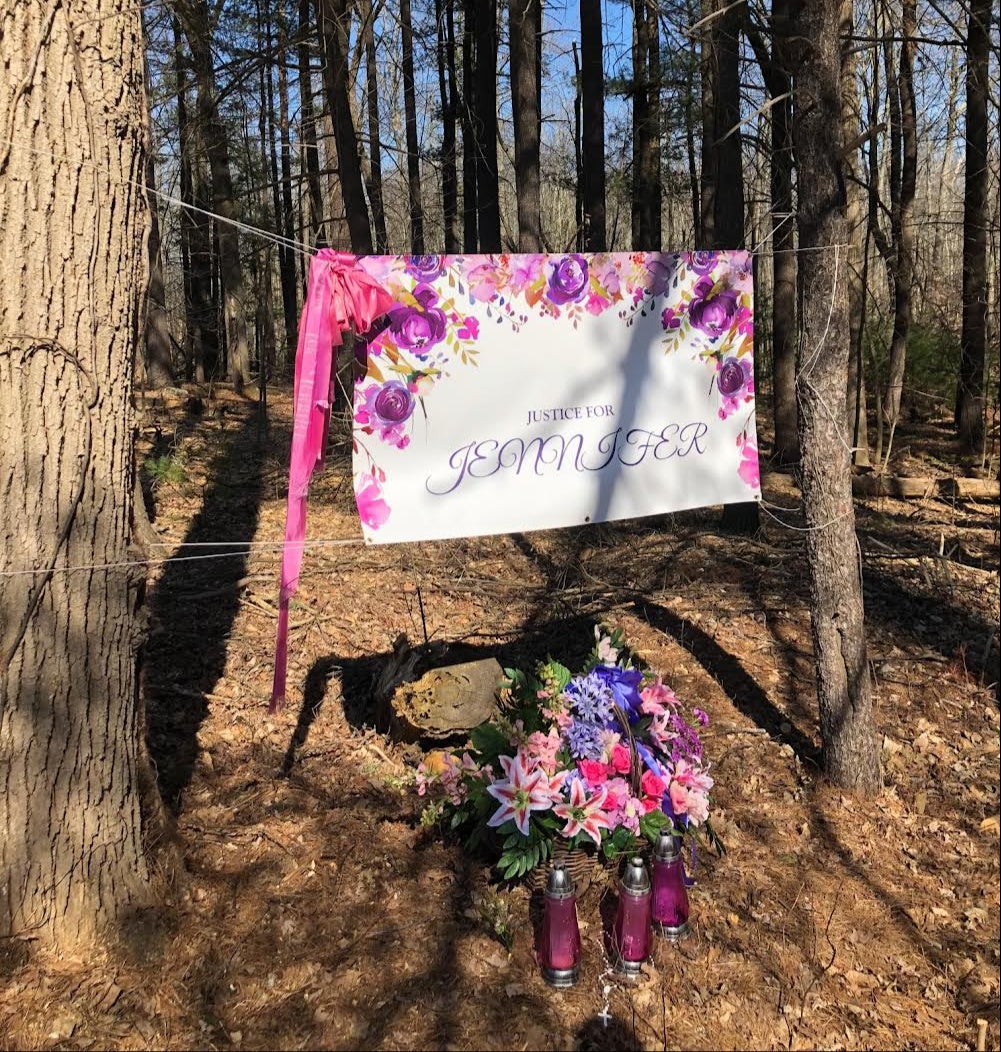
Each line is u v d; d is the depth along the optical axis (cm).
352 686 480
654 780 330
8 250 240
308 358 268
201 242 1750
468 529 316
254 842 342
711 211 1225
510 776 319
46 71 240
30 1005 256
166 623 526
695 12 708
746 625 604
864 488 1029
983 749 479
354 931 303
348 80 836
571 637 574
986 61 786
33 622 258
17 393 246
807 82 374
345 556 688
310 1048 259
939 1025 302
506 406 316
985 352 1212
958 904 364
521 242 1059
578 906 322
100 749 277
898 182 1366
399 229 1747
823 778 433
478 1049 263
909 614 638
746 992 301
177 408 1312
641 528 825
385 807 375
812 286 387
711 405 354
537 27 1309
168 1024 261
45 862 269
